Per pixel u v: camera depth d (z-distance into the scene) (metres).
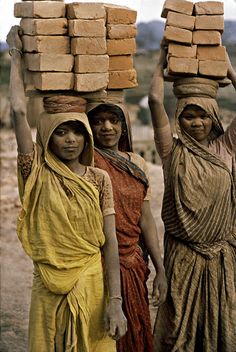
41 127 4.23
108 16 4.48
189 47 4.57
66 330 4.24
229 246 4.80
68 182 4.20
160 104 4.64
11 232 9.06
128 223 4.51
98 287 4.25
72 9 4.20
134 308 4.55
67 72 4.24
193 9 4.57
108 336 4.32
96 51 4.25
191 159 4.67
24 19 4.33
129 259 4.53
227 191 4.68
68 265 4.20
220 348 4.85
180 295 4.79
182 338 4.82
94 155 4.50
